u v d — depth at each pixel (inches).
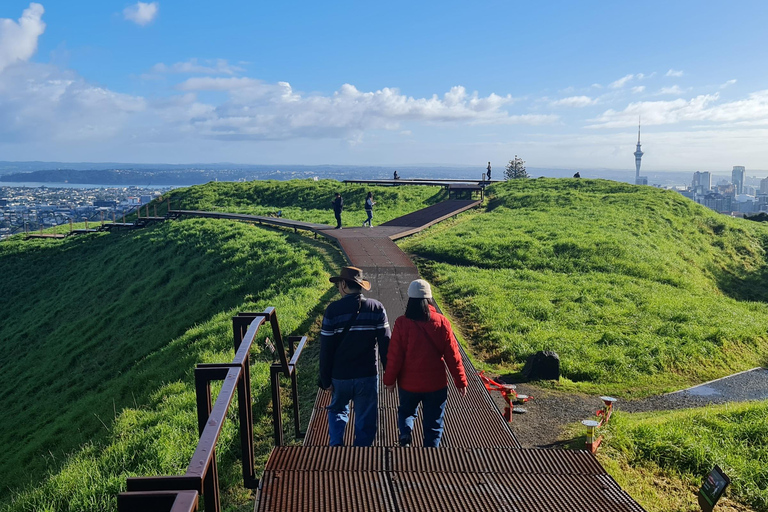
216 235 1185.4
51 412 677.3
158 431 357.1
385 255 832.3
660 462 308.2
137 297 1009.5
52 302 1206.9
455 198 1590.8
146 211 1775.3
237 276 882.8
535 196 1473.9
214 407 117.3
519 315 624.4
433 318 228.2
